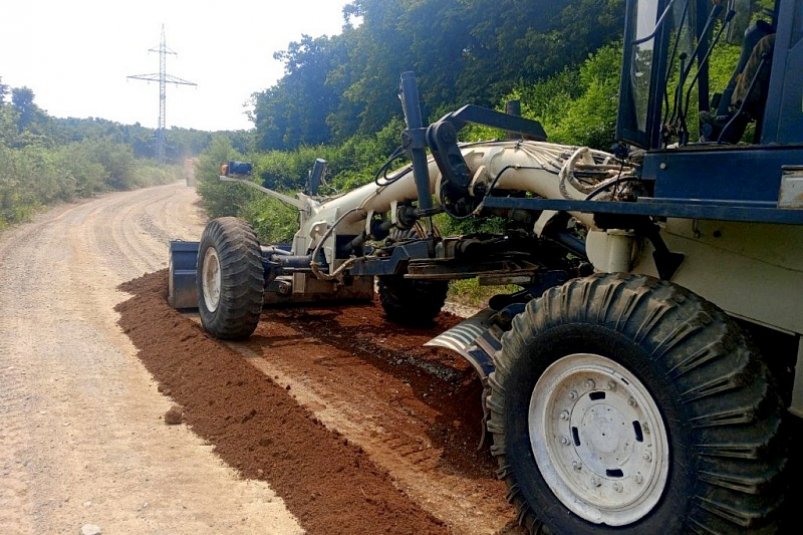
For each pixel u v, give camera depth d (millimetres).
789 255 2826
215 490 3676
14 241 14383
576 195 4020
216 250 6371
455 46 18625
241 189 21469
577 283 2916
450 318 7801
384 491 3533
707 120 3230
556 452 2963
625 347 2619
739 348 2451
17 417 4652
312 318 7688
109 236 16016
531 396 3041
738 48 3189
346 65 25703
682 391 2443
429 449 4172
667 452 2510
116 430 4484
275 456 3988
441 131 4691
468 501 3533
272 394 4805
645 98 3236
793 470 2689
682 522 2439
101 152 37500
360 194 6426
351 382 5379
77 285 9625
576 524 2820
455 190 4891
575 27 14445
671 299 2609
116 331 7137
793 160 2447
